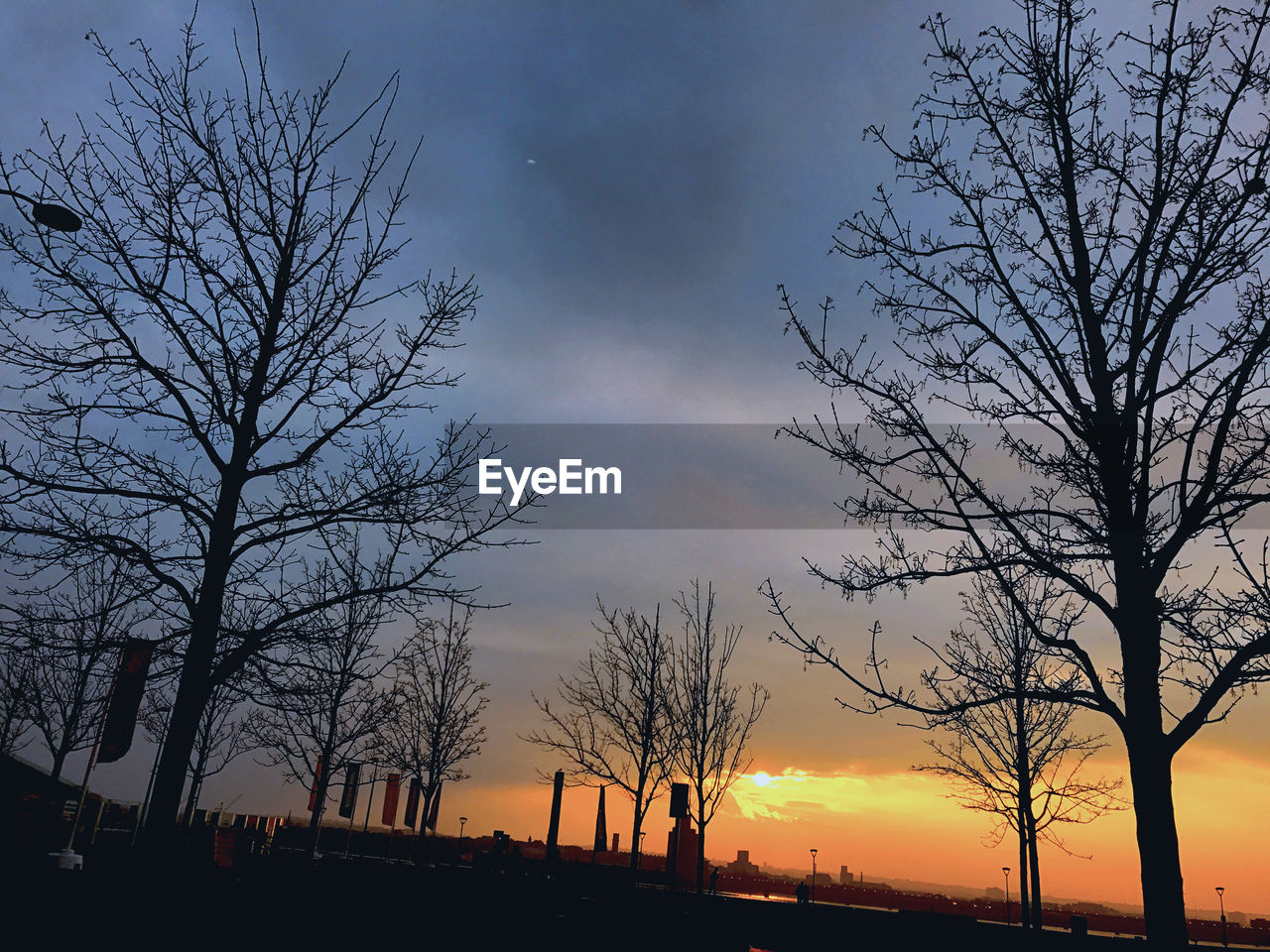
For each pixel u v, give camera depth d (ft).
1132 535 23.38
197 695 31.96
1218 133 23.34
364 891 60.44
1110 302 25.12
